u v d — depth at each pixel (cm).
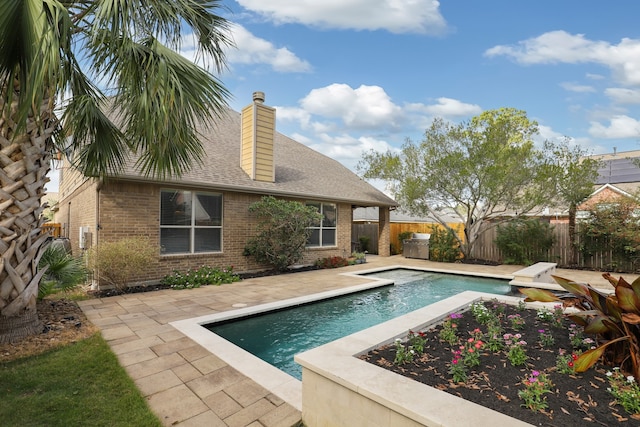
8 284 432
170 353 412
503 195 1238
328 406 261
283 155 1474
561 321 416
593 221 1169
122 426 269
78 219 1002
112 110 507
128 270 725
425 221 2039
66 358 388
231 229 983
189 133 536
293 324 625
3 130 418
